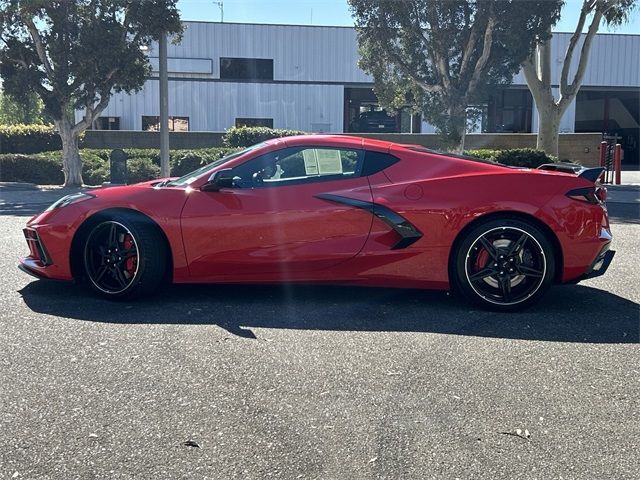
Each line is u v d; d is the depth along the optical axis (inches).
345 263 212.5
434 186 212.2
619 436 125.1
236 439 122.0
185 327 189.3
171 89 1487.5
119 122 1481.3
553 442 122.5
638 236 383.9
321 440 122.0
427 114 815.7
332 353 168.1
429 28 771.4
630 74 1612.9
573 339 182.1
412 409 135.4
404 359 164.2
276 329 188.2
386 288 241.4
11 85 753.6
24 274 257.4
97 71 743.7
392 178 215.3
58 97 753.6
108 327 188.4
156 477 109.1
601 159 883.4
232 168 218.5
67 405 135.3
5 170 834.2
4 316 198.4
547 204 207.0
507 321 199.8
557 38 1572.3
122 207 215.0
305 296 228.5
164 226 213.3
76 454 116.2
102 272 218.7
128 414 131.6
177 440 121.3
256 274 215.9
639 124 1779.0
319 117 1547.7
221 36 1493.6
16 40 743.7
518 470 112.6
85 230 219.9
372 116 1594.5
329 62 1537.9
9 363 158.2
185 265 215.8
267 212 212.2
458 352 169.9
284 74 1525.6
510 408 136.5
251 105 1520.7
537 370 157.8
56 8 718.5
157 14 707.4
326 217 211.6
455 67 797.2
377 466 113.3
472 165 218.1
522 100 1611.7
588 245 208.4
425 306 216.4
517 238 208.7
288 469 112.0
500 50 753.0
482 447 120.3
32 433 123.6
